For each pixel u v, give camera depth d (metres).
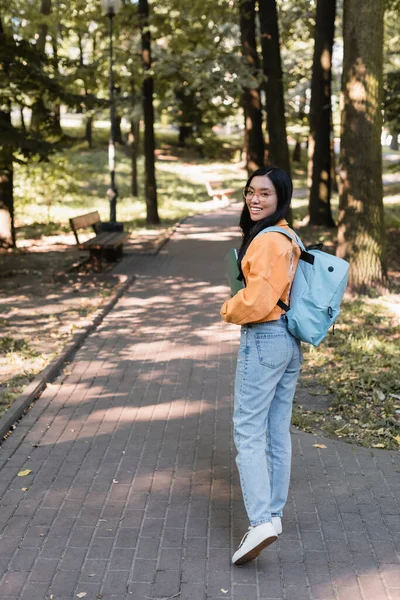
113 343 7.94
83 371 6.84
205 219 23.47
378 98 10.17
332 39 19.09
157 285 11.75
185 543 3.69
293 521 3.93
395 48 23.53
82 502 4.14
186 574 3.40
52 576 3.38
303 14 21.98
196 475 4.52
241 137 52.59
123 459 4.77
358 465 4.68
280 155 16.55
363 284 10.44
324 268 3.43
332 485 4.38
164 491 4.29
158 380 6.56
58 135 14.21
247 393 3.47
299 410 5.74
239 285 3.55
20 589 3.27
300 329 3.40
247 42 17.66
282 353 3.45
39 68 12.94
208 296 10.80
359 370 6.80
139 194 31.59
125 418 5.56
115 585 3.30
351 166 10.30
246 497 3.45
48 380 6.50
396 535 3.77
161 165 41.50
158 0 18.69
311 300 3.40
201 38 19.38
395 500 4.18
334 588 3.28
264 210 3.43
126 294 10.97
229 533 3.79
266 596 3.22
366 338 7.85
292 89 33.06
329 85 19.28
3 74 12.62
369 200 10.34
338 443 5.06
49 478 4.47
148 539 3.72
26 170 21.58
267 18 16.20
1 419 5.36
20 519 3.93
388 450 4.95
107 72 19.84
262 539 3.33
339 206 10.63
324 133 19.53
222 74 17.36
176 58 18.42
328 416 5.62
